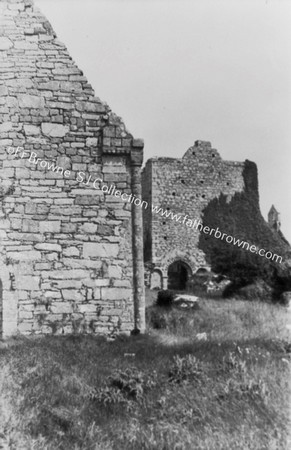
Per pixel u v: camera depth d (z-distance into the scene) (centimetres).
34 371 880
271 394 795
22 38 1298
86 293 1233
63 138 1274
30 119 1270
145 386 844
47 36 1305
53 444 660
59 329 1210
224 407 765
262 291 1992
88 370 926
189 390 820
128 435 705
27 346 1071
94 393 817
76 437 687
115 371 908
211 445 677
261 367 902
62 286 1227
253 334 1340
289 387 820
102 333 1224
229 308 1747
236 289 2114
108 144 1276
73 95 1294
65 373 895
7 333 1185
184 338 1283
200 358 966
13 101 1271
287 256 2412
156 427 720
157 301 2009
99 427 724
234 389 811
